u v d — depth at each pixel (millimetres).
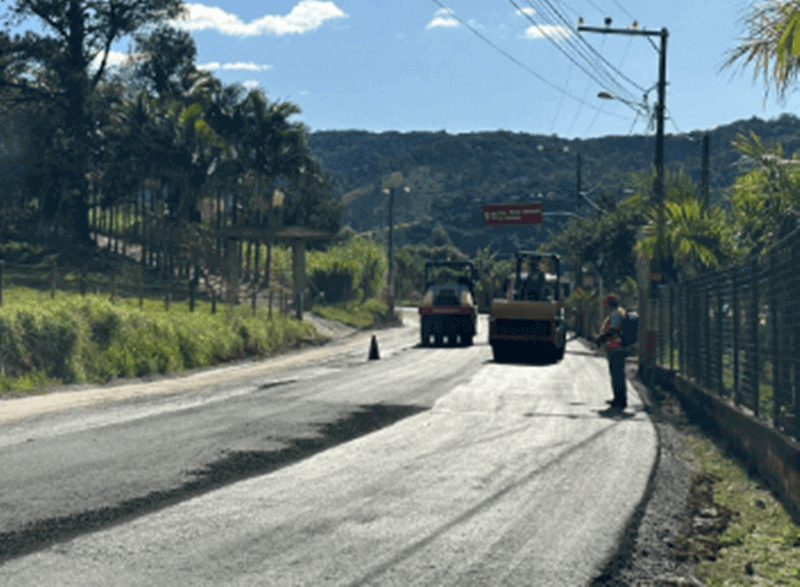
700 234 23328
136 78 68125
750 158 18781
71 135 55312
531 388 18516
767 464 9438
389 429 12398
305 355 29172
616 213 45406
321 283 55156
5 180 60125
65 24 57812
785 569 6250
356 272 57812
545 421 13523
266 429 12195
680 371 17828
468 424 13023
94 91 56750
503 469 9586
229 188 53438
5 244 47812
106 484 8422
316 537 6672
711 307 14375
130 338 21031
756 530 7504
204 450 10414
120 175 51406
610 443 11555
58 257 46906
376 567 5930
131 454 10070
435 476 9133
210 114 50531
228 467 9414
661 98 25344
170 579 5570
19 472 8930
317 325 42594
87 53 59719
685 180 26719
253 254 54406
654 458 10492
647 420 14125
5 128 61094
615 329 15828
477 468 9609
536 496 8266
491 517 7414
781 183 18016
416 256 111375
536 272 29312
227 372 22234
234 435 11617
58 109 58250
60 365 18328
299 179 53281
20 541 6398
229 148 49094
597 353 31812
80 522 6973
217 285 45625
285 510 7527
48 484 8367
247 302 42438
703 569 6277
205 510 7457
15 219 54781
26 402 15172
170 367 21766
